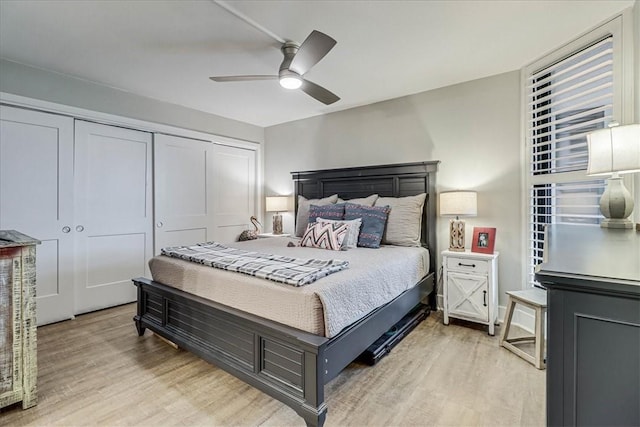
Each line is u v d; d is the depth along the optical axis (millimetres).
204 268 2146
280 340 1577
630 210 1767
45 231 2863
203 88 3287
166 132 3719
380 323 2041
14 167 2701
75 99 3018
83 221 3117
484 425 1540
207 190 4176
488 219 2973
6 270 1634
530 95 2691
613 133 1659
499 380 1927
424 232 3225
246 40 2316
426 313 3023
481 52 2504
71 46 2418
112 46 2420
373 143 3711
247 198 4695
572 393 771
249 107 3912
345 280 1781
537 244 2686
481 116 3000
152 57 2598
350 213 3252
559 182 2455
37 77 2799
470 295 2705
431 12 1979
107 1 1876
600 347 744
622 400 728
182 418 1604
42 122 2836
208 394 1808
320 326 1537
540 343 2059
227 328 1852
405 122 3469
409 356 2240
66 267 2992
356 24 2109
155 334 2625
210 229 4215
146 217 3594
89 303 3168
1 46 2418
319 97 2570
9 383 1634
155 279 2525
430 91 3299
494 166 2938
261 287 1742
